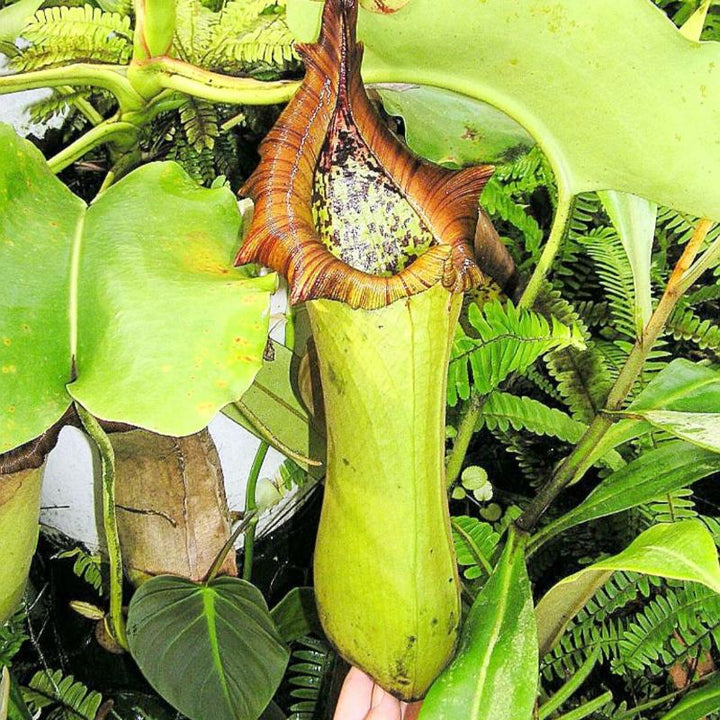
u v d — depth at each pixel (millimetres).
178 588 567
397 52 448
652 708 690
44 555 692
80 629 700
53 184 457
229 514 625
